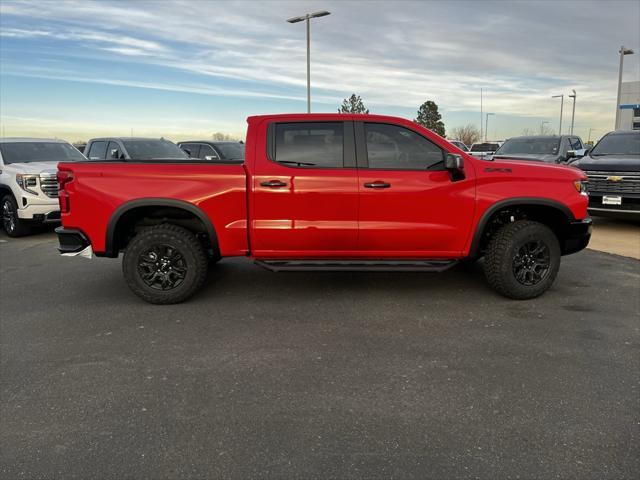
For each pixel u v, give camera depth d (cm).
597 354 387
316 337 425
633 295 540
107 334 436
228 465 255
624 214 891
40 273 662
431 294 545
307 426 290
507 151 1409
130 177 493
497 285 518
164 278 508
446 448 268
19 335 435
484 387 335
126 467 254
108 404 316
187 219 528
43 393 331
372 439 277
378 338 422
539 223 514
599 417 298
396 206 498
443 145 506
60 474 249
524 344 407
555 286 574
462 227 507
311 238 502
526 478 244
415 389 333
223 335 431
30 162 1005
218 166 497
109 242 501
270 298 534
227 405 314
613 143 1052
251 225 498
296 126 504
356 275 626
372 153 502
